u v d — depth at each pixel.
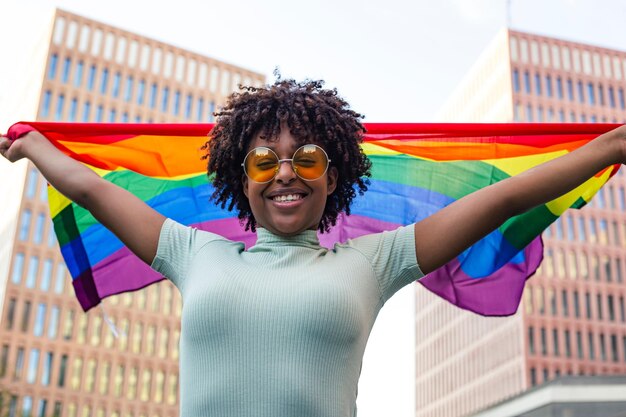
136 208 3.14
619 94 89.06
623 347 78.38
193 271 2.94
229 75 82.31
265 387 2.63
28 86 76.81
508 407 21.83
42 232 69.50
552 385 19.06
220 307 2.71
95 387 67.75
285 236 3.03
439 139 4.84
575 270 79.81
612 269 80.88
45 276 68.50
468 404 84.38
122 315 70.62
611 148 3.07
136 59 78.00
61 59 74.50
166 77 78.94
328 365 2.67
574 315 78.38
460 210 3.00
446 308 92.81
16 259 67.88
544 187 2.98
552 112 86.44
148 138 4.84
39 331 67.06
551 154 4.76
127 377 69.25
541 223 4.61
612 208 82.88
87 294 4.86
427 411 93.75
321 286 2.74
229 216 4.95
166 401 69.94
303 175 2.99
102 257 4.88
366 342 2.88
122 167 4.95
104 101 75.38
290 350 2.66
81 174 3.22
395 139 4.83
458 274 4.83
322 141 3.17
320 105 3.18
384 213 4.95
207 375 2.69
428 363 95.56
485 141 4.82
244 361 2.66
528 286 78.38
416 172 4.94
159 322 71.94
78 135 4.73
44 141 3.44
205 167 4.95
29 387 65.31
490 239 4.73
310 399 2.62
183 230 3.10
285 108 3.12
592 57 89.69
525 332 76.56
